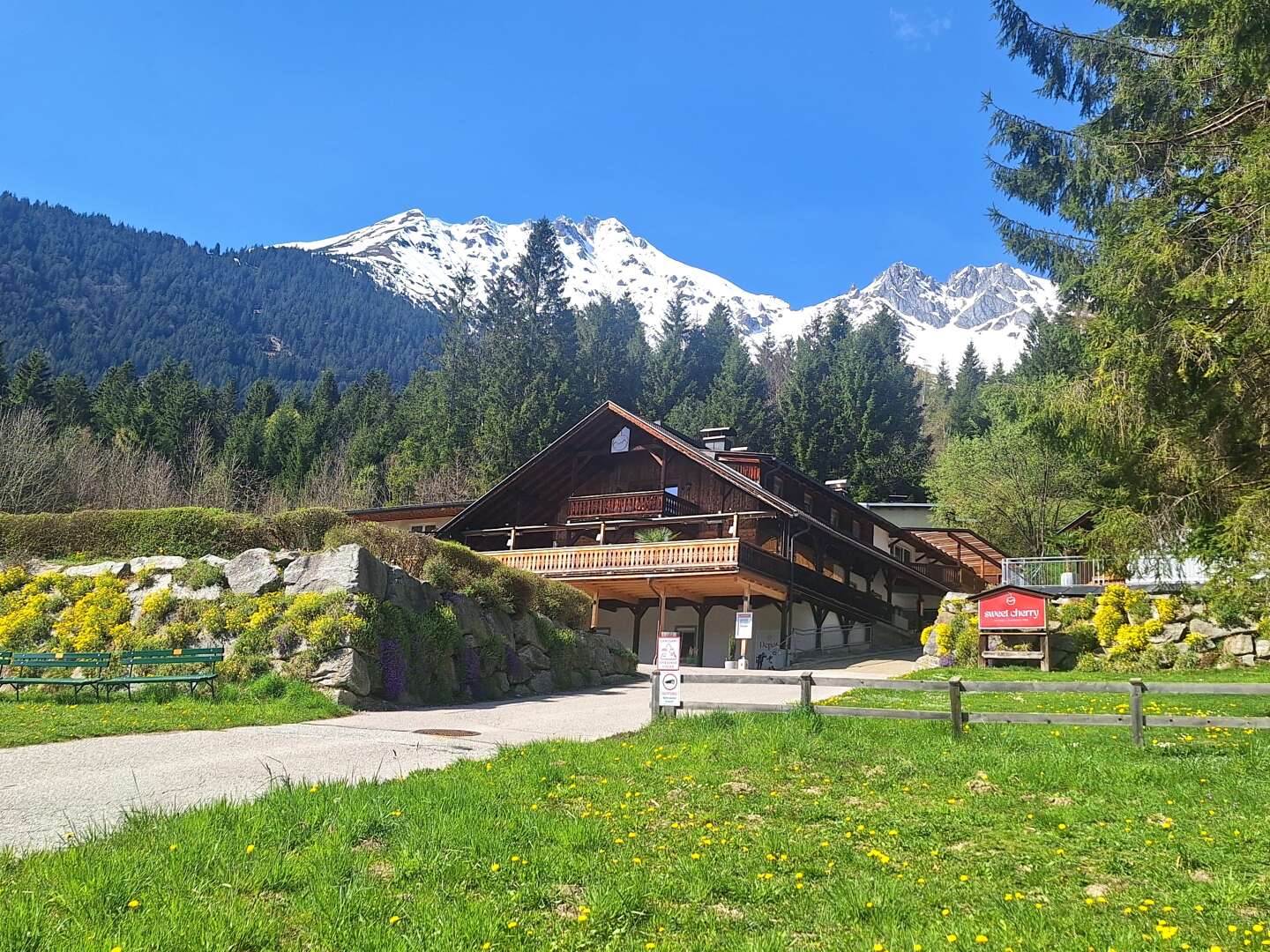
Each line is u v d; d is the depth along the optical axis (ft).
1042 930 18.66
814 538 123.54
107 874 19.30
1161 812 26.91
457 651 60.49
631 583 107.45
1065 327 77.20
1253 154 41.39
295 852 22.13
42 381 199.21
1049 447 50.11
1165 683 35.53
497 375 194.18
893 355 241.35
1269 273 37.55
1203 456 42.11
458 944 17.53
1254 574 43.60
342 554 56.03
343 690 50.14
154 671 53.62
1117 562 46.73
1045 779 30.58
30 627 57.77
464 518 123.95
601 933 18.71
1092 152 63.52
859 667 102.68
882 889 20.83
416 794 26.91
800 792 29.71
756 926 19.24
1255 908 19.98
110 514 64.64
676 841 24.40
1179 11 49.60
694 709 41.96
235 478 190.90
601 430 122.72
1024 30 74.28
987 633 78.18
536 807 26.71
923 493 195.62
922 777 31.53
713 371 237.66
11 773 29.84
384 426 222.28
